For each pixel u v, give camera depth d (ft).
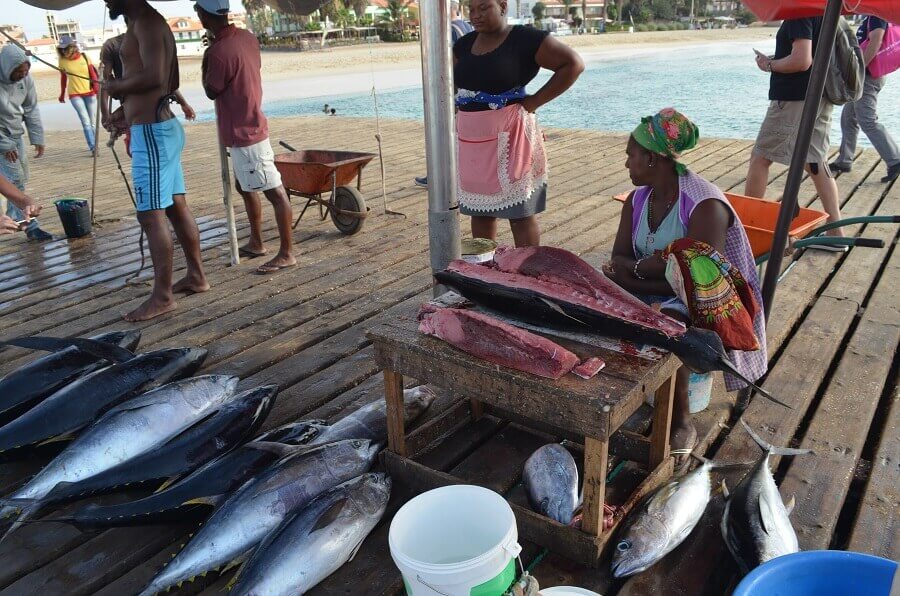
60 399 10.39
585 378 7.48
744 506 7.88
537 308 8.34
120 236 22.93
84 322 15.72
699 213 9.08
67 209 22.33
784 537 7.54
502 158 13.62
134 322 15.60
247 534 8.18
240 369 13.12
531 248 9.04
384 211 24.29
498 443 10.38
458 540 7.22
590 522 7.82
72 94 36.68
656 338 7.72
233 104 17.11
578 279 8.50
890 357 12.62
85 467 9.48
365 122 47.26
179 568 7.79
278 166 20.77
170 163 15.24
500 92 13.37
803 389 11.64
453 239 12.38
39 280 18.88
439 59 11.19
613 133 39.40
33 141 22.79
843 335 13.66
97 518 8.22
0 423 10.89
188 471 9.48
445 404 11.61
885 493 8.97
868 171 26.84
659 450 9.09
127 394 10.84
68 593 7.96
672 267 8.48
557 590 6.75
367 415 10.47
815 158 17.87
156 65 14.26
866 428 10.47
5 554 8.61
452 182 12.07
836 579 6.22
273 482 8.57
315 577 7.66
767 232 11.47
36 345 10.78
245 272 18.66
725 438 10.43
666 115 8.95
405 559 6.21
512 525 6.46
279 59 139.74
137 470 9.27
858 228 19.97
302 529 7.75
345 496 8.21
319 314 15.67
